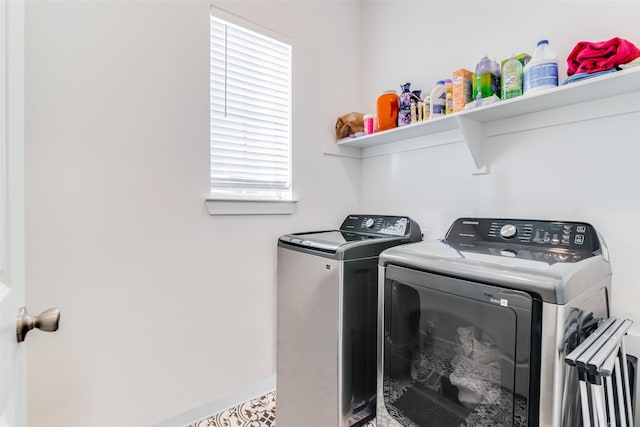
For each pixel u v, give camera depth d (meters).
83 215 1.33
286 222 1.97
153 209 1.51
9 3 0.61
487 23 1.62
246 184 1.84
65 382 1.31
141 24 1.46
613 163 1.24
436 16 1.86
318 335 1.53
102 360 1.39
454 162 1.77
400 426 1.16
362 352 1.51
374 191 2.24
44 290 1.26
